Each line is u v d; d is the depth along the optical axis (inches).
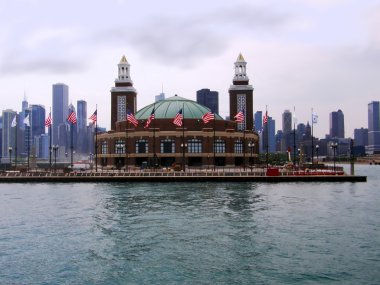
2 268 1217.4
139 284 1088.2
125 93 6860.2
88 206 2396.7
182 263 1251.2
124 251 1381.6
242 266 1219.9
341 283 1083.9
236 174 4126.5
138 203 2492.6
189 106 6146.7
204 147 5467.5
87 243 1488.7
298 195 2874.0
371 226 1755.7
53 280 1120.8
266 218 1945.1
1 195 3038.9
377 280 1102.4
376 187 3513.8
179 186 3614.7
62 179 4205.2
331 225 1777.8
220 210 2188.7
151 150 5457.7
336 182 3981.3
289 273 1158.3
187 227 1743.4
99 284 1090.7
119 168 4872.0
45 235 1621.6
